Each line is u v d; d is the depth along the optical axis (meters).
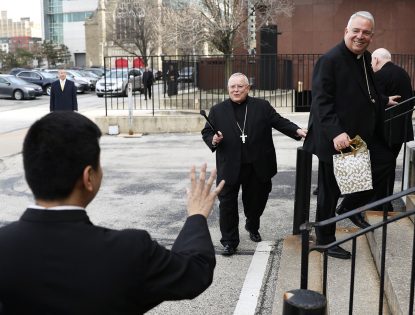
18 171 9.58
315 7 19.78
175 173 9.05
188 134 13.66
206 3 20.84
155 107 20.08
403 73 5.89
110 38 55.53
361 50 4.11
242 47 22.33
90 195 1.65
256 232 5.51
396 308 3.25
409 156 5.95
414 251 2.81
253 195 5.25
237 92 5.05
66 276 1.49
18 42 92.12
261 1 19.55
